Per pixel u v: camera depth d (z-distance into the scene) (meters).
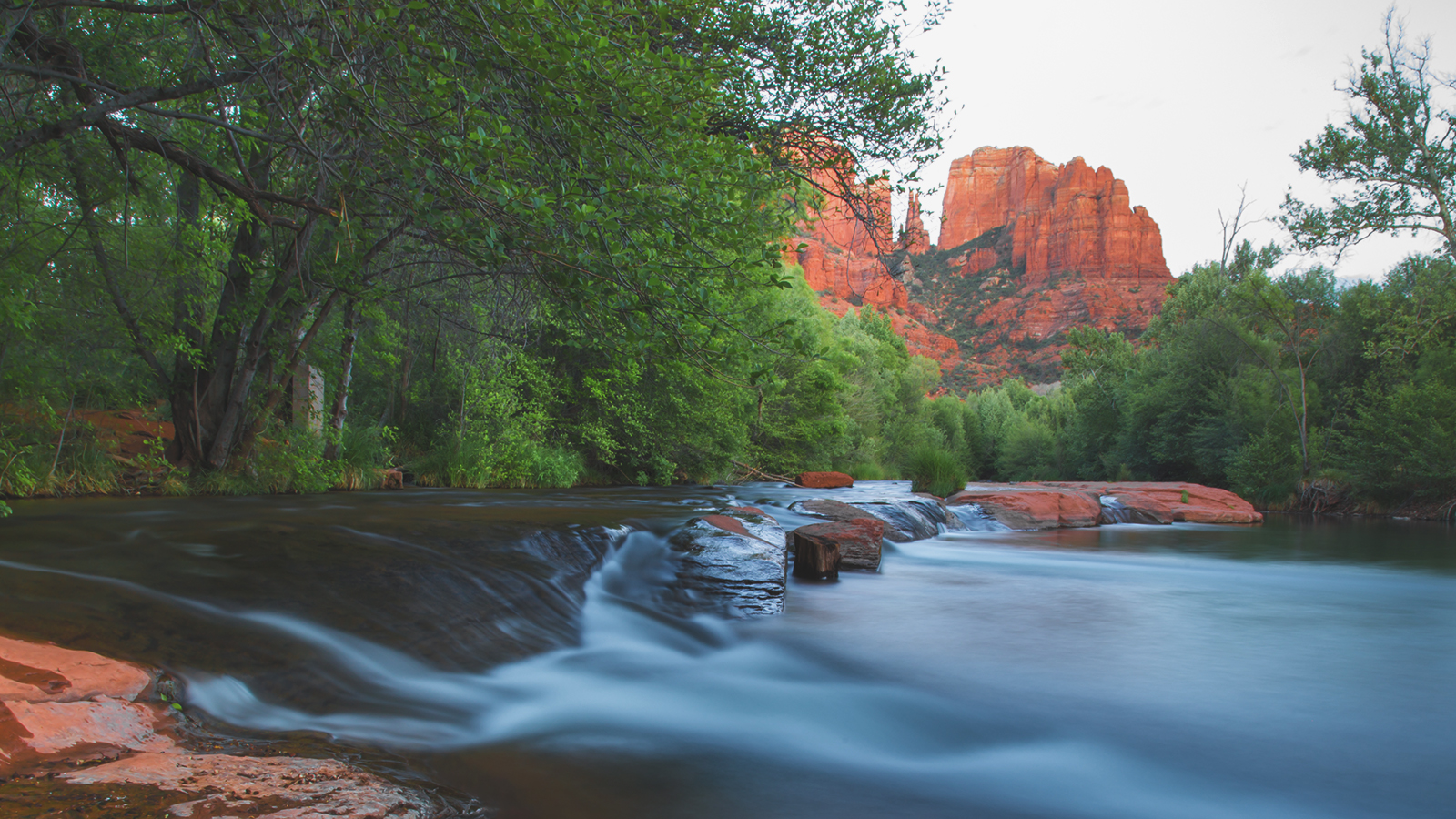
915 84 11.83
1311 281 29.28
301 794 1.95
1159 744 3.49
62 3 4.83
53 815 1.65
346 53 4.37
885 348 57.50
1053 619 6.19
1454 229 23.30
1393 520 20.98
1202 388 30.97
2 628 2.86
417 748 2.79
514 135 4.68
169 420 11.24
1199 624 6.12
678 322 5.02
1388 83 23.77
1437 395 20.89
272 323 10.42
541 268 4.98
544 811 2.45
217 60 6.24
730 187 5.88
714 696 3.96
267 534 5.14
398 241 10.19
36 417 9.00
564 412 18.47
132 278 8.77
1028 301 157.00
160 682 2.67
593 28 4.62
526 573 5.04
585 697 3.72
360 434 12.92
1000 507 15.18
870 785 2.95
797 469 28.08
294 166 8.42
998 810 2.77
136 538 4.86
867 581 7.93
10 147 5.32
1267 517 21.69
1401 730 3.69
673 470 19.75
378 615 3.86
